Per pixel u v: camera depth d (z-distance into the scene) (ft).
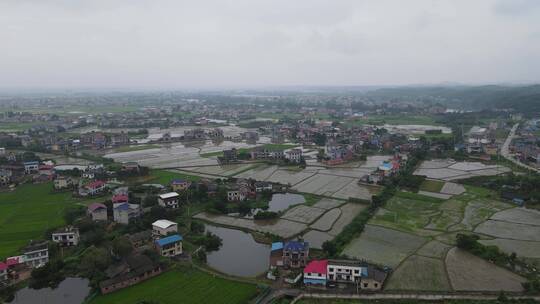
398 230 423.23
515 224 440.86
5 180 619.67
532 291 284.61
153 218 440.04
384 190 565.94
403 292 287.48
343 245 380.58
